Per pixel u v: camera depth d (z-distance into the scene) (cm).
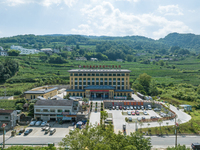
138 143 4819
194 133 7362
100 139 5047
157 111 10394
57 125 8244
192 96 12875
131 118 8600
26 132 7231
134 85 16238
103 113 7969
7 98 11388
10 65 17075
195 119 8625
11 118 7925
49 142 6281
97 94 12912
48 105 8781
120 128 7700
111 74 12838
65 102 8969
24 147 6069
